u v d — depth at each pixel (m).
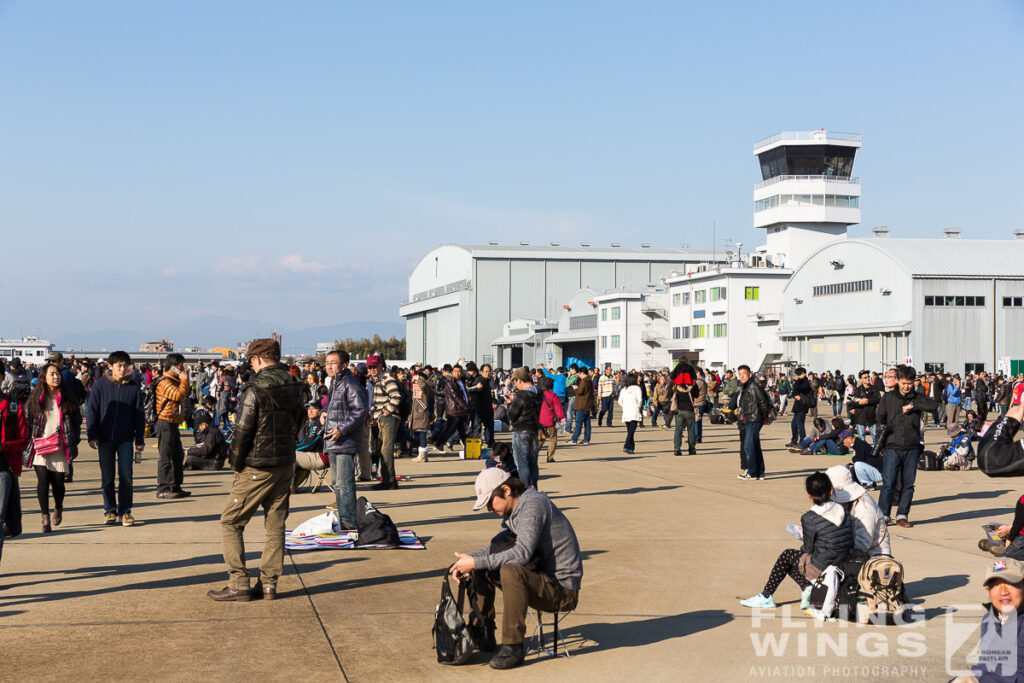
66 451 10.18
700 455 20.27
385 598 7.34
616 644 6.24
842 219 84.44
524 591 5.75
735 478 15.86
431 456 19.55
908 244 60.25
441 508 12.11
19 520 8.40
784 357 69.56
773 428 30.12
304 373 18.77
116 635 6.23
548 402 18.56
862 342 61.06
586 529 10.64
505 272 106.56
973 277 56.78
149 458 18.03
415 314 135.00
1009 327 57.38
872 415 18.78
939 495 14.18
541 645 6.07
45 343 176.00
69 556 8.79
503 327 106.69
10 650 5.86
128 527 10.41
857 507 7.39
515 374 12.61
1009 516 11.93
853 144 83.94
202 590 7.51
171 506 12.06
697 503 12.80
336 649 5.99
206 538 9.73
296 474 12.84
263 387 7.07
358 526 9.54
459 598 5.86
